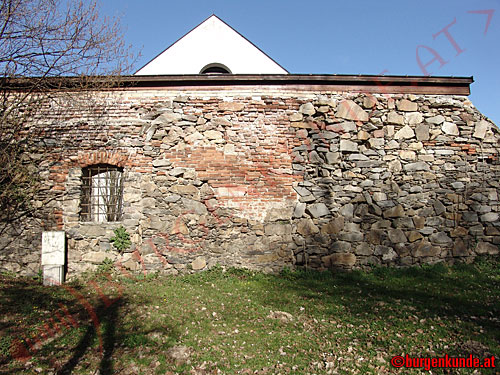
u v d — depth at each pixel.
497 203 7.52
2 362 3.79
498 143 7.62
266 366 3.70
